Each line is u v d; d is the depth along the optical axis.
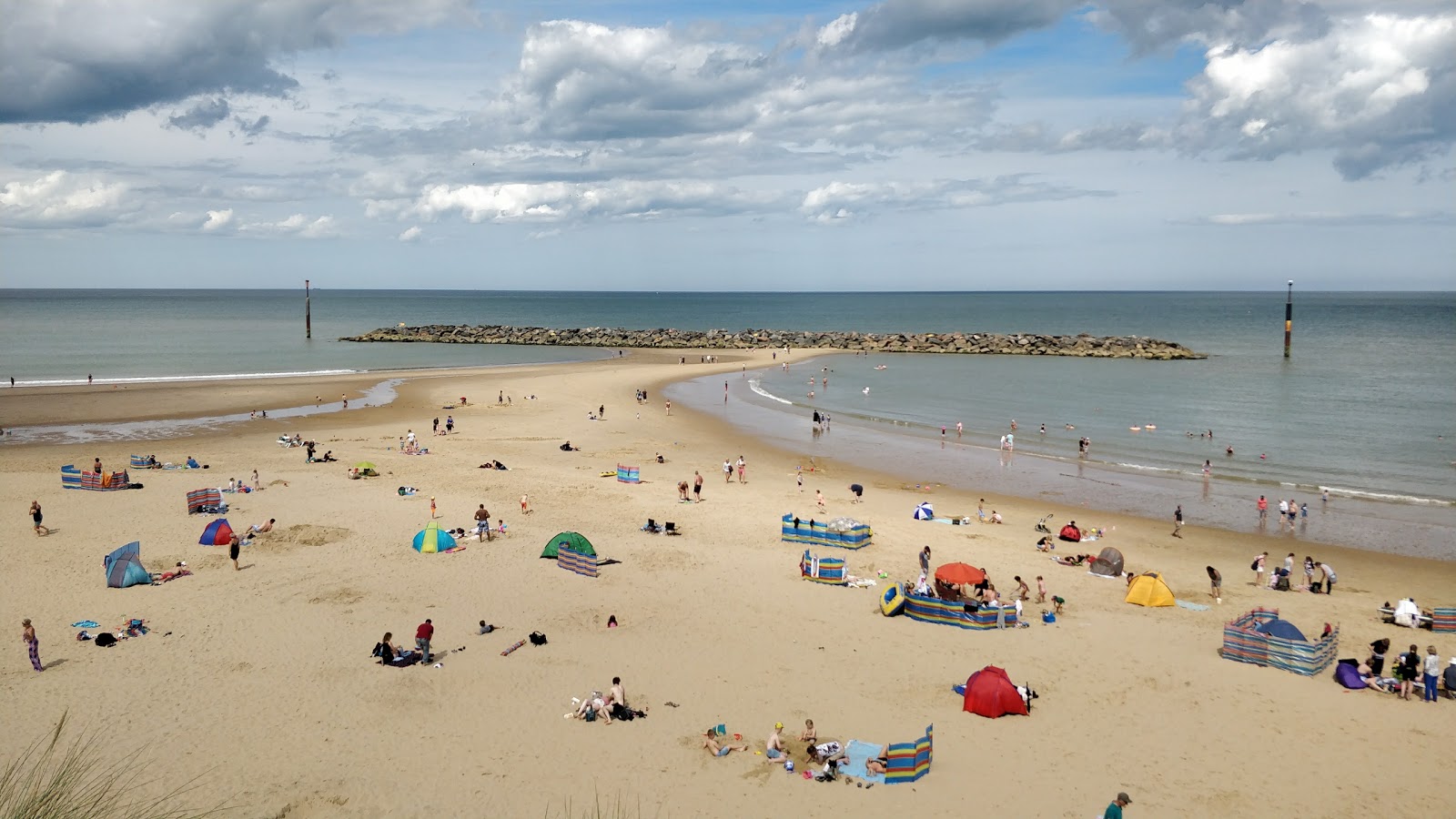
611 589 27.62
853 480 45.53
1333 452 54.03
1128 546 34.03
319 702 19.97
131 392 74.81
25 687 20.36
